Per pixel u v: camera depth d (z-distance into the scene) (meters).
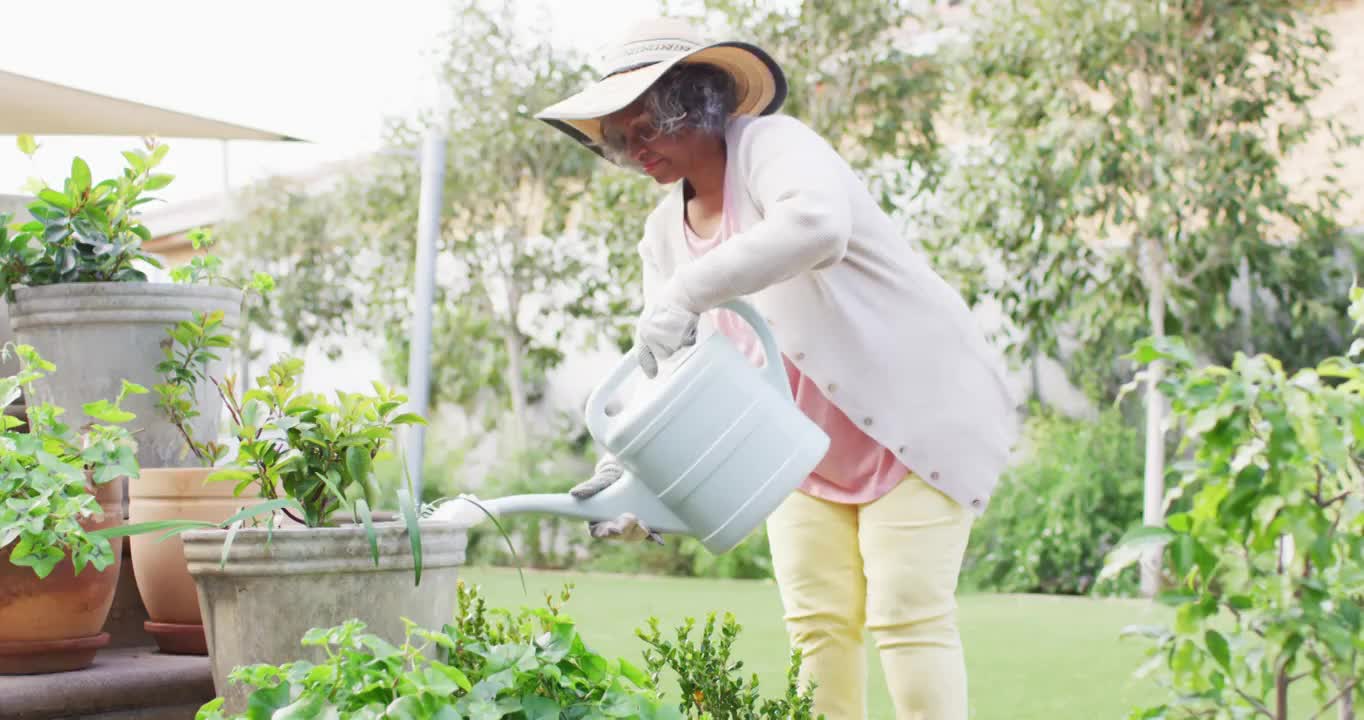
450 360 8.30
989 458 1.88
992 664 3.90
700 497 1.70
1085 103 6.07
